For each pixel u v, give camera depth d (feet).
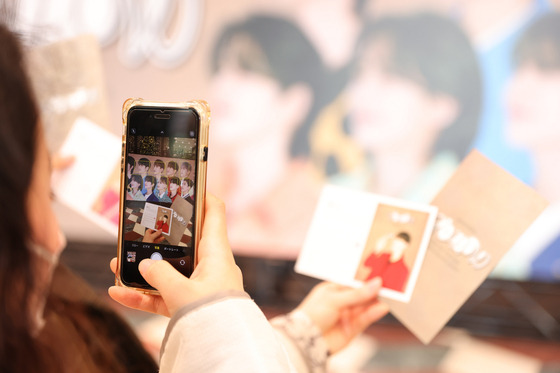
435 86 9.96
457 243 2.90
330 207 3.15
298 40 10.43
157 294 2.07
